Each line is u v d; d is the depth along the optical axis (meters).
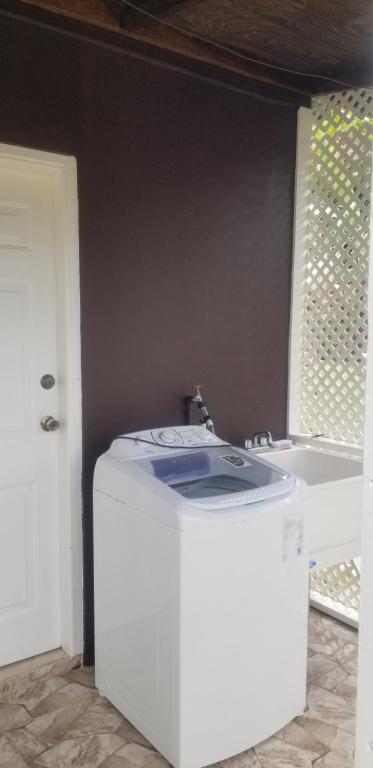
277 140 2.96
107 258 2.42
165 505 1.88
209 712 1.92
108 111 2.35
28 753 2.02
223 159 2.75
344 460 2.90
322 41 2.48
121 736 2.12
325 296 3.07
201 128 2.65
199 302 2.74
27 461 2.43
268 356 3.08
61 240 2.34
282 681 2.10
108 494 2.18
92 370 2.43
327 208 3.02
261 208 2.94
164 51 2.47
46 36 2.16
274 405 3.15
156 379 2.63
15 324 2.34
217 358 2.85
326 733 2.15
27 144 2.16
